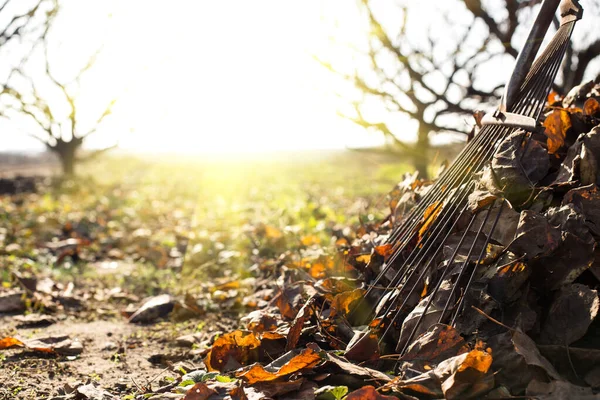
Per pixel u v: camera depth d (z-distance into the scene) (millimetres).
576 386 1943
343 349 2414
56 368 2953
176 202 12930
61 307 4355
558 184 2387
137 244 7367
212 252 5965
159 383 2641
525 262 2188
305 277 3334
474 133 3158
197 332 3545
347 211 8148
